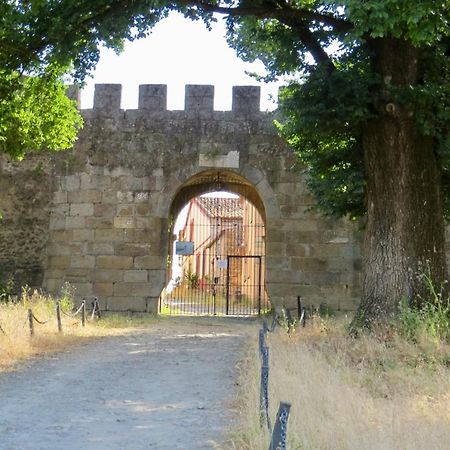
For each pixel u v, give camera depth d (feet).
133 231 71.77
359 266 70.03
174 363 39.29
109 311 71.00
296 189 71.51
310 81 38.96
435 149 41.50
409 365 32.48
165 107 73.36
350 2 30.09
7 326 45.39
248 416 23.65
